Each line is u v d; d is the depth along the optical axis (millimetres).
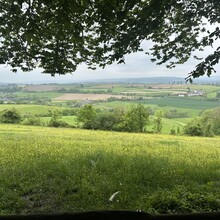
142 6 9516
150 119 81000
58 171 11883
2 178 10469
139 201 8234
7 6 8633
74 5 8477
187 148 26547
